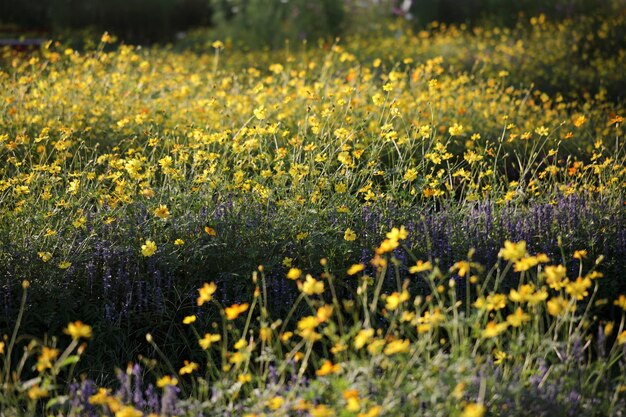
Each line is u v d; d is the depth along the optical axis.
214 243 4.03
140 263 4.07
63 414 3.16
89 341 3.79
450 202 4.67
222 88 7.12
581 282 2.85
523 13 15.42
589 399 2.80
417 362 2.85
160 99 6.79
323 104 6.15
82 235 4.22
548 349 2.96
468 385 2.67
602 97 8.13
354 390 2.46
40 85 6.45
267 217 4.22
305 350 3.68
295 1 15.23
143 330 3.88
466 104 7.22
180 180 4.52
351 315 3.84
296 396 2.84
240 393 3.29
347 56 7.43
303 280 4.01
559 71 10.50
